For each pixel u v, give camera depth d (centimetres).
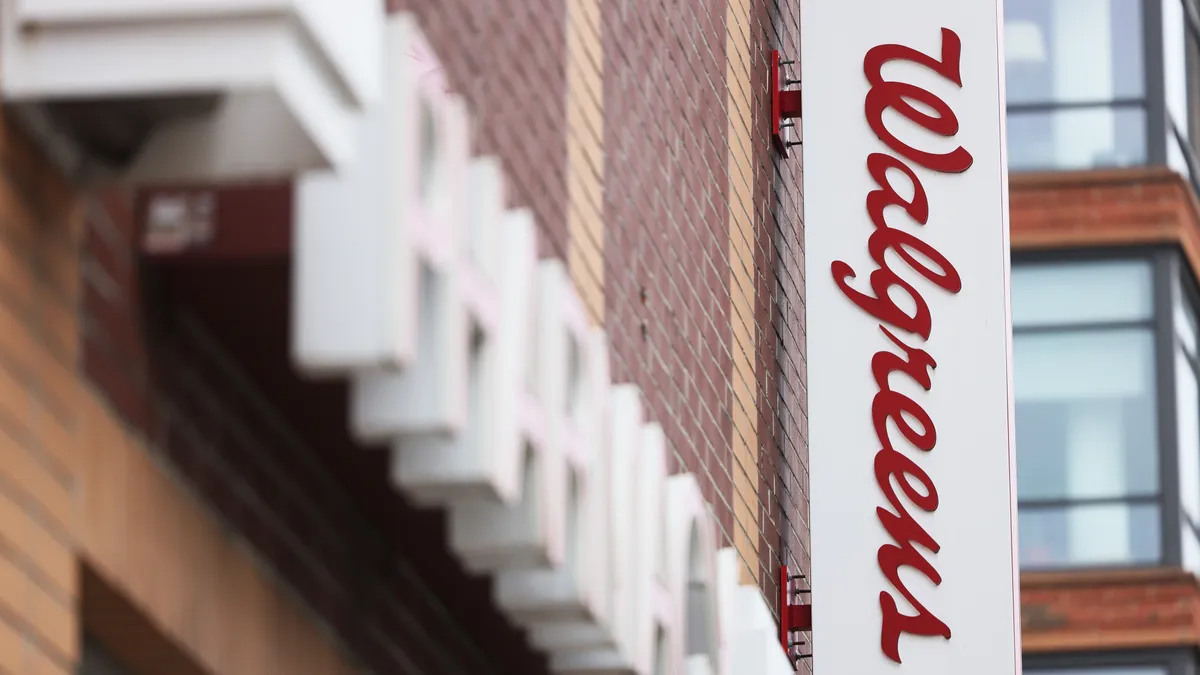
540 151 902
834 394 1348
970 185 1368
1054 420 3122
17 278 506
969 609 1302
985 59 1388
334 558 705
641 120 1098
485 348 673
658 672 879
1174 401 3098
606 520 789
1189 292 3222
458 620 823
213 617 598
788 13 1594
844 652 1309
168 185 551
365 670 730
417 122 592
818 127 1395
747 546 1278
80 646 566
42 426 511
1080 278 3145
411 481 668
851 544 1323
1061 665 2992
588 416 784
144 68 495
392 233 576
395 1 733
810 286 1368
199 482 600
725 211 1299
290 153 518
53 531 511
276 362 619
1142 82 3173
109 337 552
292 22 492
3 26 501
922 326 1348
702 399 1181
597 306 966
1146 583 2994
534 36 910
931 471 1326
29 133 512
